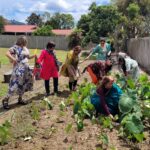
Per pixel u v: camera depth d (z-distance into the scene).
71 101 11.48
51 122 9.30
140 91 10.70
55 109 10.68
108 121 8.38
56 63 12.90
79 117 9.16
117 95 9.44
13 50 11.05
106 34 42.16
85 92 10.29
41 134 8.39
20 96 11.48
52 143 7.79
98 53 14.34
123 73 12.18
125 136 7.86
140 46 27.81
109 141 7.71
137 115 8.60
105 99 9.45
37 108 10.49
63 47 56.47
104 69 11.28
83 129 8.53
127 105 8.77
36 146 7.68
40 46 59.22
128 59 11.92
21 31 85.06
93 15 42.66
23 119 9.74
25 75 11.27
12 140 8.09
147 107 8.97
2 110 10.98
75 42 13.43
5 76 16.48
